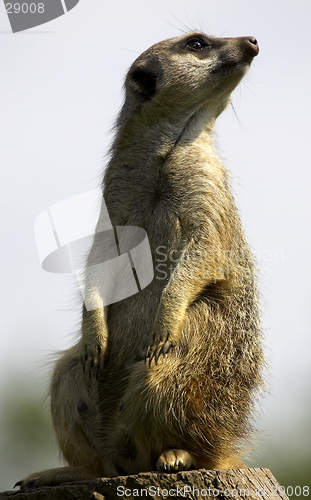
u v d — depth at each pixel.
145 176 10.18
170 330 8.72
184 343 8.99
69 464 9.73
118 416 9.03
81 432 9.23
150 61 11.02
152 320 9.41
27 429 18.27
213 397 8.87
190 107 10.62
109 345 9.46
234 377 9.20
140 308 9.47
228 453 9.02
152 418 8.55
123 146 10.68
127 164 10.40
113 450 9.09
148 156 10.30
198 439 8.66
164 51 10.98
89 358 9.19
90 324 9.39
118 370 9.43
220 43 11.05
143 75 11.02
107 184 10.45
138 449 8.88
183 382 8.72
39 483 9.15
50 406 9.85
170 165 10.05
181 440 8.64
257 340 9.95
